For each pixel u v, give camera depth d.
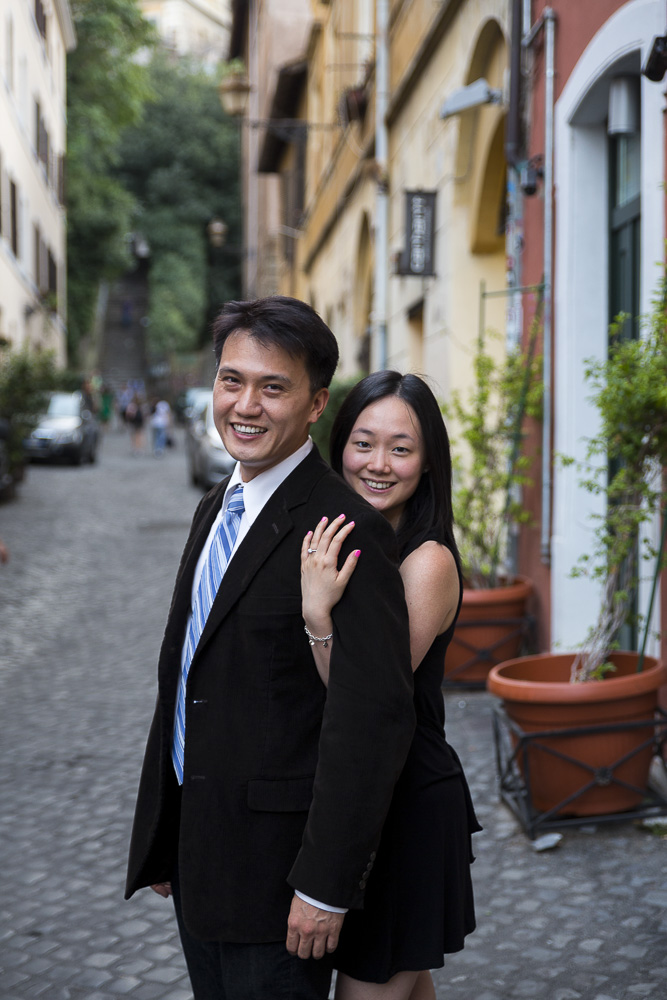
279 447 2.02
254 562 1.99
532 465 6.68
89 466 24.12
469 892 2.26
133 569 11.11
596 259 6.00
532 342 6.30
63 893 3.83
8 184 23.02
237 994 2.05
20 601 9.48
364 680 1.88
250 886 1.98
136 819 2.25
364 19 14.33
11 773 5.09
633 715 4.14
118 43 36.78
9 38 23.16
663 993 3.05
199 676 2.03
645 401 3.89
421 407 2.36
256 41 32.12
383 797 1.89
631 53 4.99
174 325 45.91
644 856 3.95
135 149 47.69
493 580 6.47
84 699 6.38
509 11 7.23
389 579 1.95
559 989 3.09
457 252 9.21
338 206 16.84
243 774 1.98
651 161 4.75
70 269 39.22
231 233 48.81
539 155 6.54
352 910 2.12
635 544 4.38
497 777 4.83
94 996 3.14
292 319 1.99
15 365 16.73
